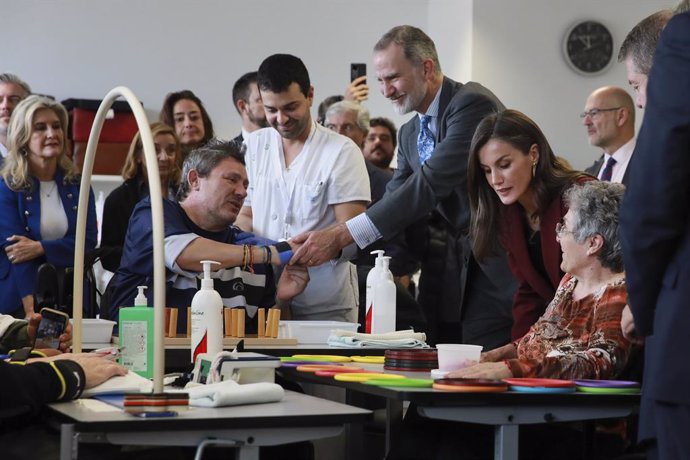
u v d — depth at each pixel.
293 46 7.41
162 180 4.65
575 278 2.65
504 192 3.05
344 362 2.84
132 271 3.55
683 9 2.21
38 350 2.58
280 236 4.15
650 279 1.97
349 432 2.91
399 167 4.41
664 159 1.90
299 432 1.91
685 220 1.94
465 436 2.53
